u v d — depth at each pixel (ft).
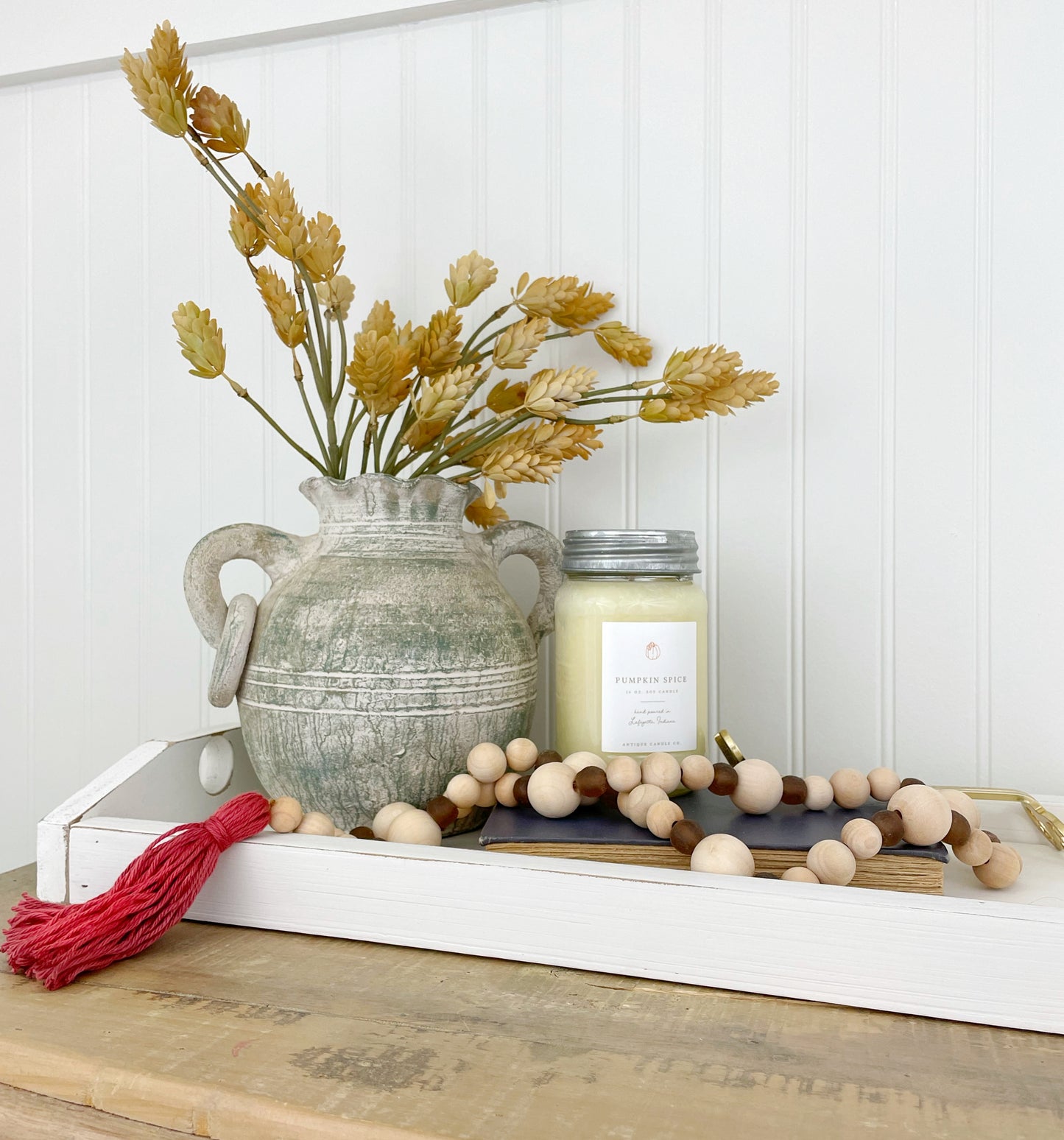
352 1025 1.43
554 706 2.97
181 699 3.40
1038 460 2.56
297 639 2.13
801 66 2.77
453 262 3.13
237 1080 1.28
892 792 2.03
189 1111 1.25
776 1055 1.35
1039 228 2.56
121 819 1.94
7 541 3.62
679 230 2.89
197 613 2.33
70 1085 1.32
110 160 3.50
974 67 2.62
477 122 3.09
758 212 2.81
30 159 3.60
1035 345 2.57
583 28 2.99
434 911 1.69
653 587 2.24
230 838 1.76
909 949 1.46
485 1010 1.49
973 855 1.82
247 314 3.33
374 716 2.08
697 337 2.87
